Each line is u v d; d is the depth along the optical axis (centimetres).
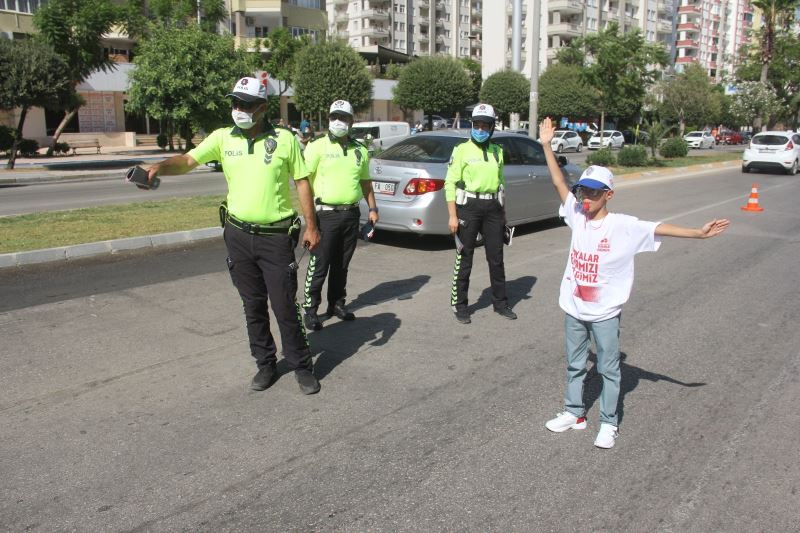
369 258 864
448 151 915
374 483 328
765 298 685
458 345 532
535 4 1828
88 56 2375
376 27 8156
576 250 368
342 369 479
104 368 472
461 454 358
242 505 309
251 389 440
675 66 9606
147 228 951
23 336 532
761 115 4419
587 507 310
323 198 559
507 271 805
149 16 3456
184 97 2495
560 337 555
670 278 770
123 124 3934
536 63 1850
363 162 570
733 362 504
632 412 415
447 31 8912
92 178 2100
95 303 625
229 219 422
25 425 386
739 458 358
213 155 418
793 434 387
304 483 328
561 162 1084
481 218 587
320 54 3744
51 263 776
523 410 414
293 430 384
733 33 11050
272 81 4197
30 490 321
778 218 1239
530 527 294
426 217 873
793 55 4431
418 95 4719
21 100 2109
